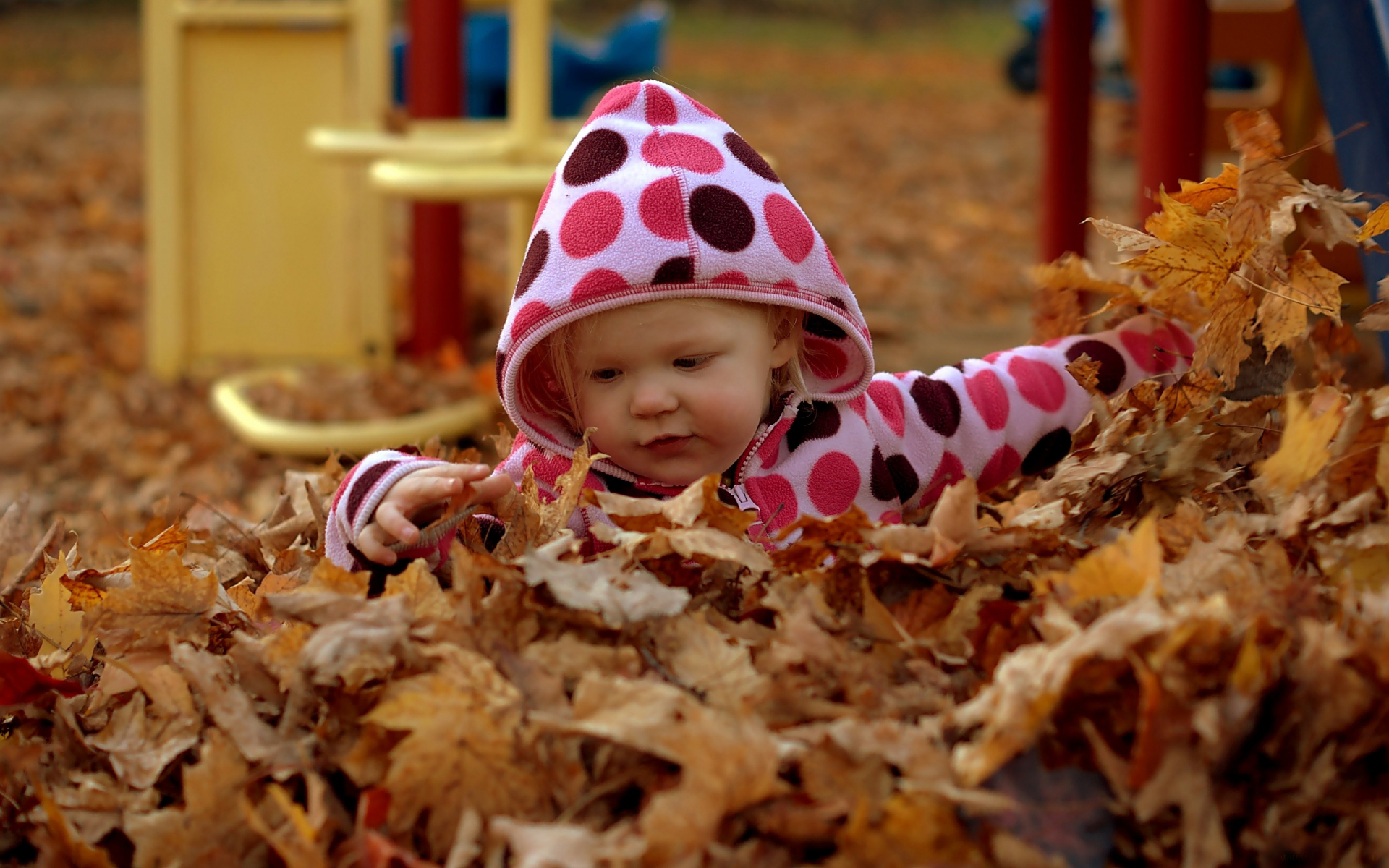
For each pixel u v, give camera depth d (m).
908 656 1.01
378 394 3.46
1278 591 0.97
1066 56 3.11
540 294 1.25
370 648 0.97
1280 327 1.25
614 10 21.61
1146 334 1.49
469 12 6.78
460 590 1.03
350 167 3.75
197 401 3.60
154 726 1.02
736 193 1.27
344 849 0.90
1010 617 1.02
